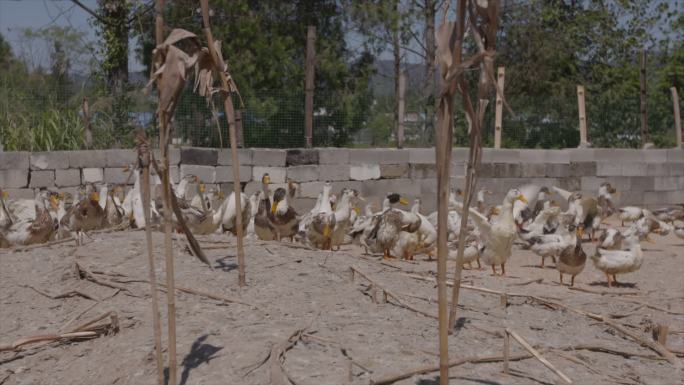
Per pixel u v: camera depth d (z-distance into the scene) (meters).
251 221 12.99
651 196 19.14
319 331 5.78
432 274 8.73
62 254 8.59
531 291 8.53
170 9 20.44
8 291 7.33
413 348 5.51
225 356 5.07
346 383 4.71
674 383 5.40
